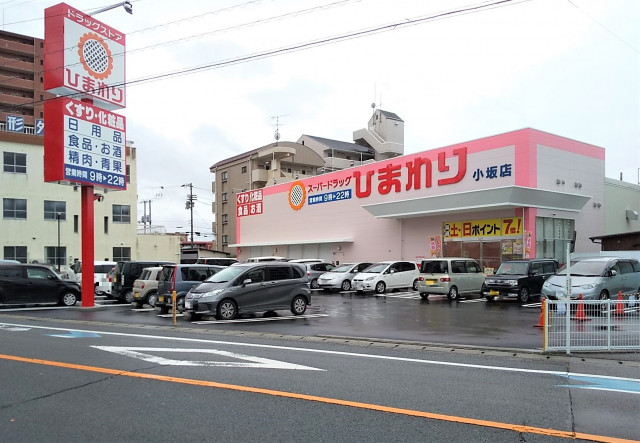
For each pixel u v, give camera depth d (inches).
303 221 1326.3
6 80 2375.7
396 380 262.8
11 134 1492.4
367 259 1131.3
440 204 919.0
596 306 355.3
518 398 229.6
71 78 651.5
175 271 610.5
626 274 624.7
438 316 564.4
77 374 272.7
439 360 320.5
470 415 203.6
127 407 213.3
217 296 530.6
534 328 468.4
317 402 220.2
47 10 650.2
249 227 1545.3
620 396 234.5
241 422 193.8
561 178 898.7
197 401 221.6
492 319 533.0
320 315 583.5
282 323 516.4
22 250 1487.5
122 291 748.0
